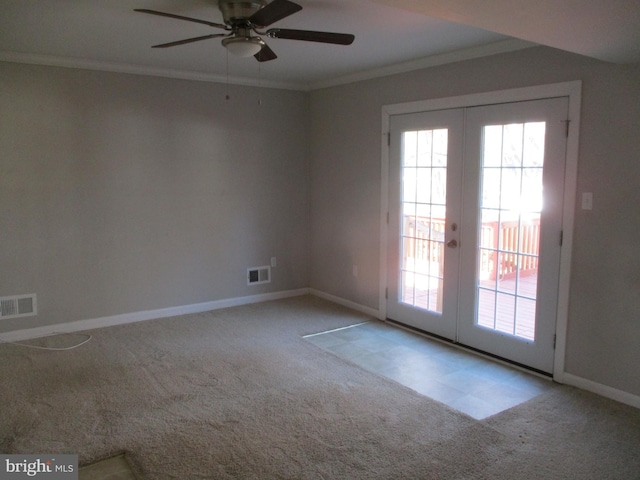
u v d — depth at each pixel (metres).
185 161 4.85
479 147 3.77
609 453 2.56
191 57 4.14
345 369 3.63
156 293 4.83
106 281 4.55
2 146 3.99
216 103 4.96
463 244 3.98
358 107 4.87
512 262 3.64
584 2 1.82
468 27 3.16
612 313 3.09
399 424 2.85
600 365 3.19
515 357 3.68
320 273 5.66
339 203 5.26
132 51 3.91
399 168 4.48
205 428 2.80
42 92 4.10
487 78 3.67
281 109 5.38
